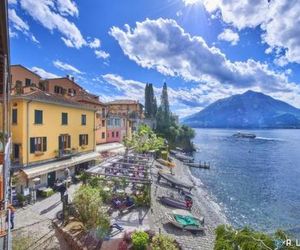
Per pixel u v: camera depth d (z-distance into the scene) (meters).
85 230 15.49
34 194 21.59
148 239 15.70
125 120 62.09
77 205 16.73
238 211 34.50
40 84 39.94
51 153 27.61
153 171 45.34
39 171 23.62
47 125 26.94
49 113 27.28
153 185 36.19
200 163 72.69
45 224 17.31
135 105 93.31
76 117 32.66
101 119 50.31
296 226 29.92
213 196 41.12
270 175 61.69
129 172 29.86
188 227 22.31
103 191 22.80
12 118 24.12
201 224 24.03
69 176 28.55
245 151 114.81
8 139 10.15
